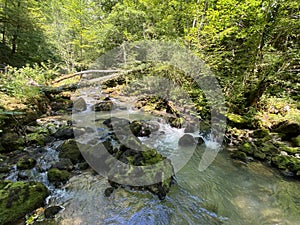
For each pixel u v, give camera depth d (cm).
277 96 598
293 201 264
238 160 377
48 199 245
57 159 334
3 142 358
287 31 507
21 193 227
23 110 503
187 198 264
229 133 485
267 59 516
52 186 270
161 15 704
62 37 1195
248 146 412
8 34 1088
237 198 269
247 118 527
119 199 252
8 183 239
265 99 582
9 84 560
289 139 458
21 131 430
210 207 249
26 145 384
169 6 681
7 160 330
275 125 506
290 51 487
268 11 490
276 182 308
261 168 349
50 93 712
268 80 538
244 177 321
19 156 346
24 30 1091
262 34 515
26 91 579
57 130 460
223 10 514
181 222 223
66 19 1212
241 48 577
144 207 242
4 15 1001
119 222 218
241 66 566
